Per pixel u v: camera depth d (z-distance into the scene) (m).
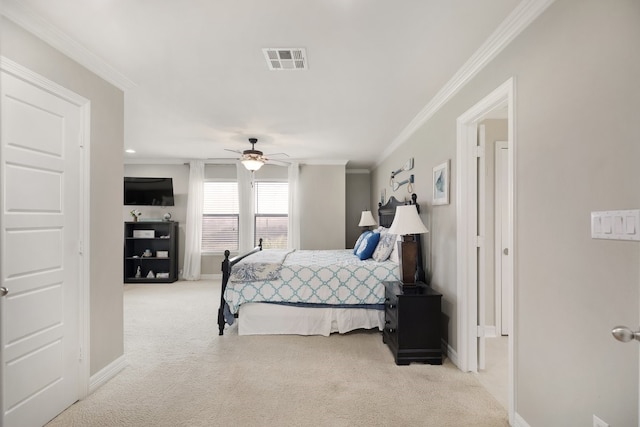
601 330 1.26
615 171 1.20
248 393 2.19
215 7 1.70
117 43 2.05
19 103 1.71
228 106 3.28
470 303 2.54
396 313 2.69
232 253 6.53
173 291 5.39
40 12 1.72
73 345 2.05
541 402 1.59
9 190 1.65
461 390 2.25
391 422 1.88
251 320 3.36
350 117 3.62
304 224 6.40
